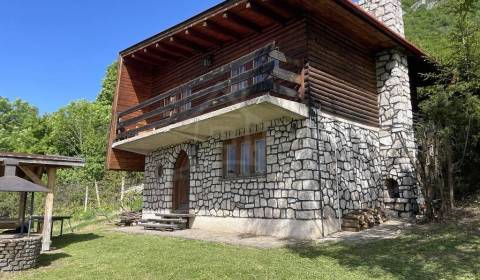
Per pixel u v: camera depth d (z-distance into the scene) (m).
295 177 9.02
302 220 8.70
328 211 9.12
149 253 7.59
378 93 11.90
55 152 34.88
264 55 8.76
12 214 19.00
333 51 10.38
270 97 8.37
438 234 7.71
